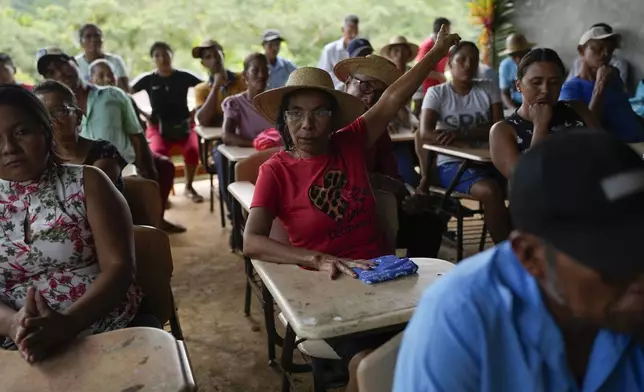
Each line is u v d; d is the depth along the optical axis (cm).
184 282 316
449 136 317
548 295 65
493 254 72
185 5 643
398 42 468
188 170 481
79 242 140
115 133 328
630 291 56
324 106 172
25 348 106
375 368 89
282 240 179
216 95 438
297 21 675
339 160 176
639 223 52
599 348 68
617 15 536
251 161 238
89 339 110
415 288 132
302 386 215
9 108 130
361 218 174
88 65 479
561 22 597
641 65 522
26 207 137
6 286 142
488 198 282
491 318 67
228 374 226
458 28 709
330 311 122
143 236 154
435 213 284
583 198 53
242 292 302
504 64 560
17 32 566
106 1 611
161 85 471
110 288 132
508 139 242
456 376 67
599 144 54
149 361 102
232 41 645
